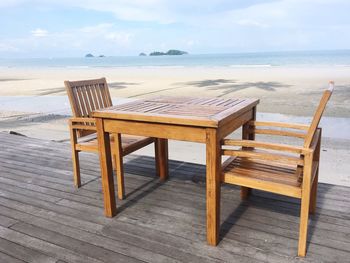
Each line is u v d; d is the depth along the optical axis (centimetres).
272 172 198
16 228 217
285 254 181
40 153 396
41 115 910
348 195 258
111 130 214
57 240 201
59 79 2272
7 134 507
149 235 205
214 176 181
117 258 181
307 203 171
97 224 220
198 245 192
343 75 1709
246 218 223
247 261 176
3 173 327
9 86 1788
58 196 269
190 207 243
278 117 738
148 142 286
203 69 2958
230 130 200
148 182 294
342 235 199
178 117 184
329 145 532
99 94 313
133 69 3456
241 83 1505
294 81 1481
